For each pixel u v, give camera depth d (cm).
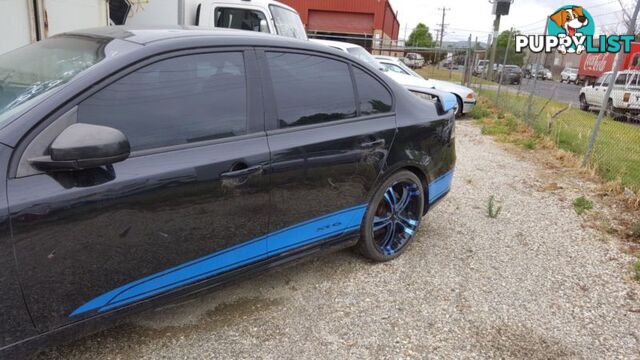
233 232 242
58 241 185
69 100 192
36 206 177
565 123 935
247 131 245
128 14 700
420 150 345
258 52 257
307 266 339
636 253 395
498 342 270
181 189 216
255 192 246
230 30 269
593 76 2752
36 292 184
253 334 262
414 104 349
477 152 757
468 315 295
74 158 176
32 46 266
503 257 378
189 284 233
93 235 193
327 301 298
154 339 251
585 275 356
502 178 605
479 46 1822
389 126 318
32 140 181
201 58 234
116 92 204
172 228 217
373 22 3022
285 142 257
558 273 357
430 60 2867
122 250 203
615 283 346
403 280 330
